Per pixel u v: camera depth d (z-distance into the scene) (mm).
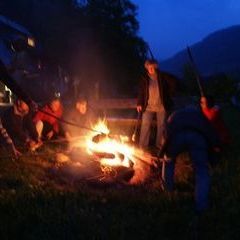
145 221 4113
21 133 7113
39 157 6512
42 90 16344
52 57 21438
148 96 7074
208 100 4598
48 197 4691
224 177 5547
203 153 4547
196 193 4418
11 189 5016
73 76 24422
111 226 3982
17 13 24641
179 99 8992
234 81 25531
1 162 6117
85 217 4184
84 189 5051
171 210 4391
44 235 3832
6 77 5523
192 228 3953
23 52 13320
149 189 5074
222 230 3936
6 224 3996
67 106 8531
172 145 4684
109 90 27766
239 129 10703
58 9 26359
